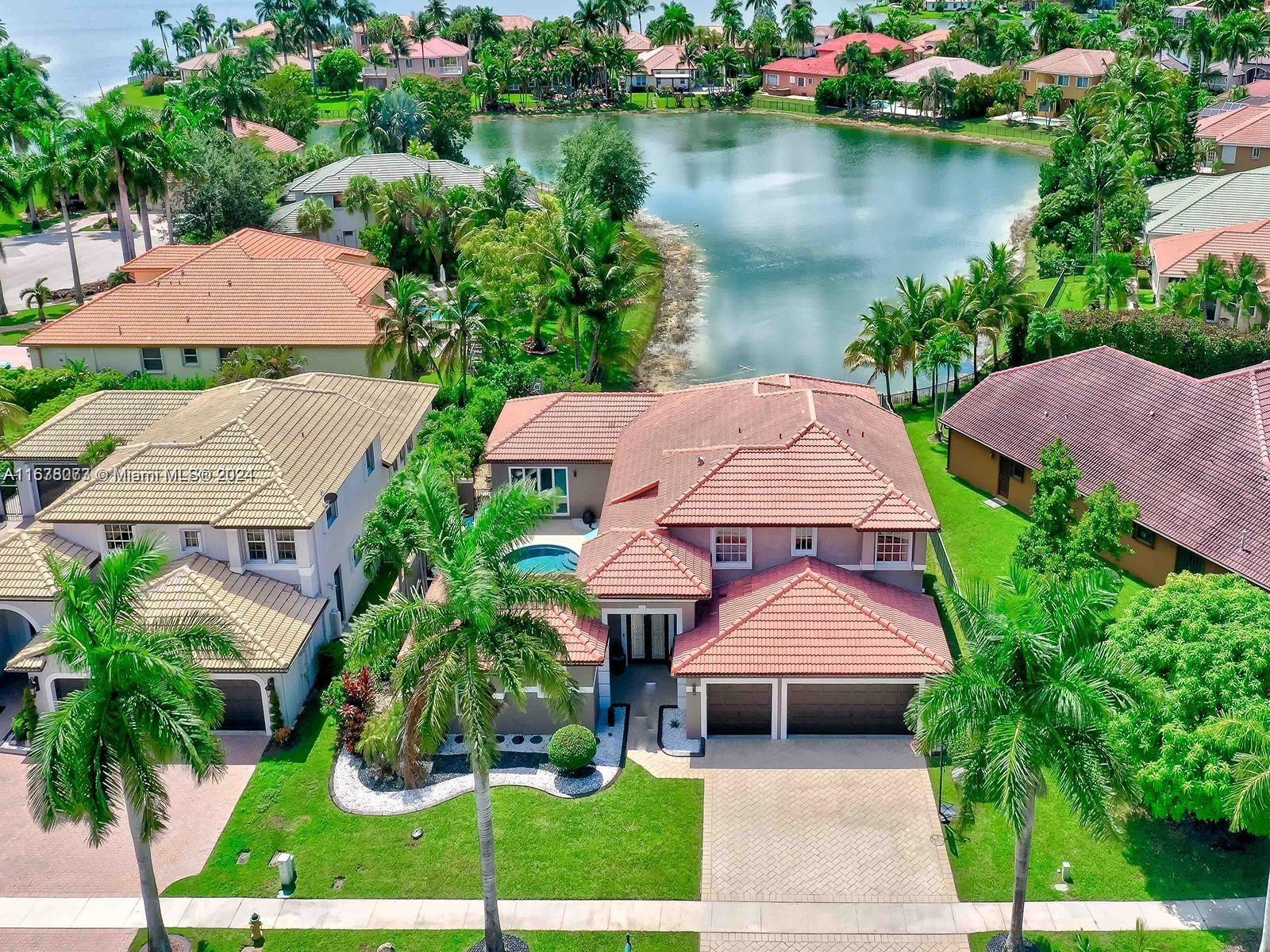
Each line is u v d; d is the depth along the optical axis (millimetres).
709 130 166250
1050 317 62281
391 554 43625
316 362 66438
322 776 36969
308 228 92812
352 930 31047
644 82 197625
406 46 188500
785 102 181250
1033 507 42344
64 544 41969
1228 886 31281
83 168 81688
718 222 114125
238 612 39250
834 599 38500
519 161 140250
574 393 54250
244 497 41281
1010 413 53844
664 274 97250
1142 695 26797
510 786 36219
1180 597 32938
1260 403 45844
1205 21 144875
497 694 38094
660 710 39688
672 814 34906
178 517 40688
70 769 26062
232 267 71062
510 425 53250
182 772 37312
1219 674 30078
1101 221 90188
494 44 194750
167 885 32812
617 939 30578
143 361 67125
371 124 118125
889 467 43219
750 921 30984
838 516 40562
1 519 52688
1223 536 42281
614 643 42469
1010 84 155875
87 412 51625
